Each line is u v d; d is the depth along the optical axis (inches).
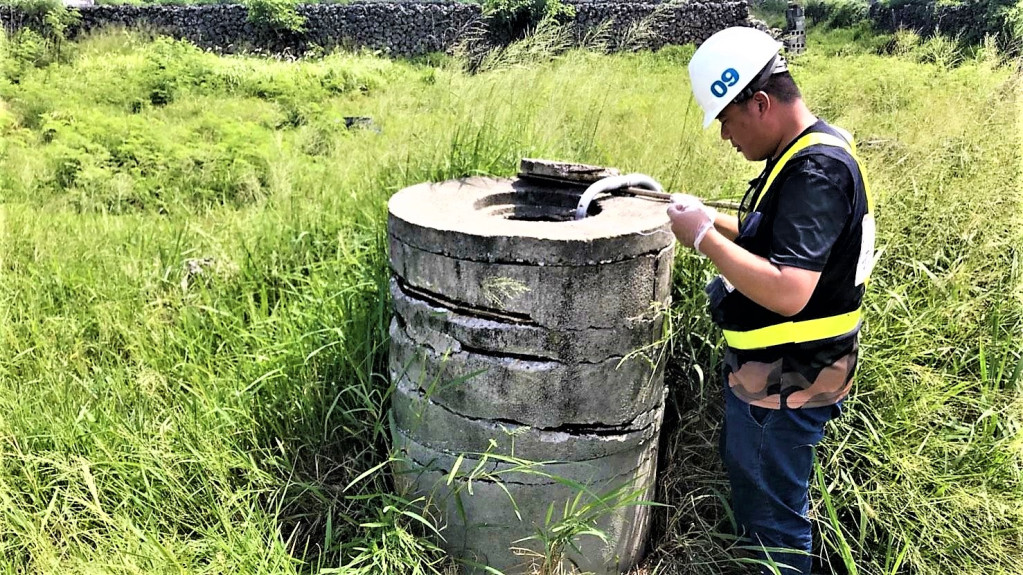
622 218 90.9
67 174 255.3
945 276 117.6
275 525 98.6
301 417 112.9
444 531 98.0
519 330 86.4
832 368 82.5
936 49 206.5
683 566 101.0
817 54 341.4
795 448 85.5
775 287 73.6
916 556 94.0
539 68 170.4
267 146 275.9
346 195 169.5
